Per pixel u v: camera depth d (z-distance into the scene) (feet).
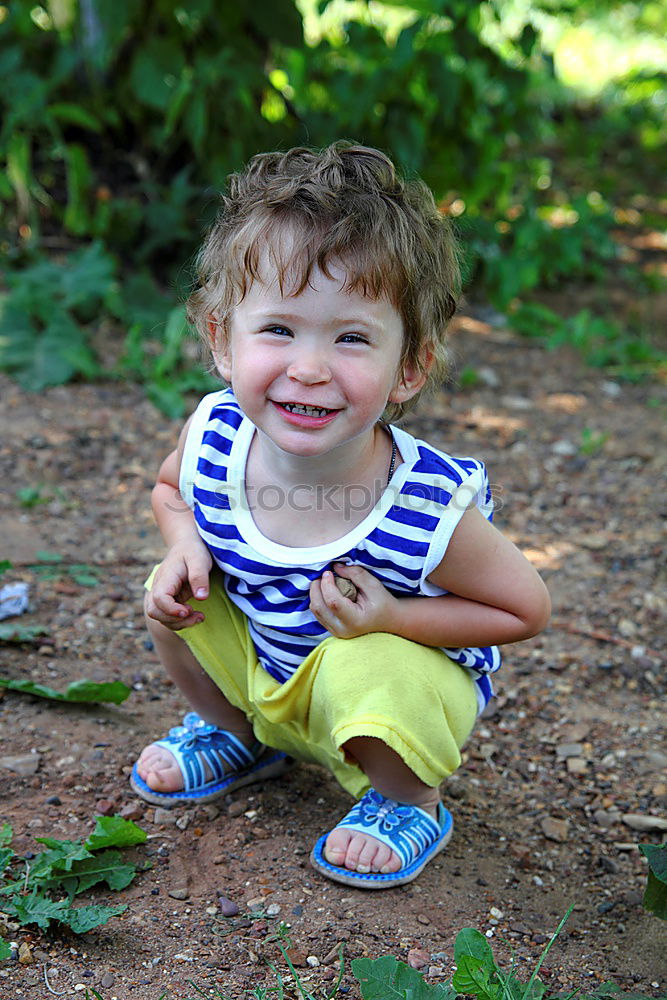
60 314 13.94
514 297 17.61
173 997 5.44
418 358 5.87
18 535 10.30
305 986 5.57
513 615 6.05
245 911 6.07
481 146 17.47
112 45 14.76
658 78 23.04
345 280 5.34
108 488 11.41
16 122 15.12
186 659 6.73
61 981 5.47
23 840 6.43
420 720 6.00
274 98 16.66
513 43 17.04
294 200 5.41
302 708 6.34
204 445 6.22
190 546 6.28
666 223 22.06
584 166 24.47
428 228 5.81
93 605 9.27
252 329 5.51
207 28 15.83
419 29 15.47
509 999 5.23
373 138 16.47
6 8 15.90
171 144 16.14
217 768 7.02
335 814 6.97
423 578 5.98
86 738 7.52
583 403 14.57
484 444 13.20
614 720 8.43
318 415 5.51
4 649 8.49
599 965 5.98
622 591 10.23
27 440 12.08
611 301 18.39
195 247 15.53
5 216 15.85
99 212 15.37
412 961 5.77
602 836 7.15
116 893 6.16
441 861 6.69
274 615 6.16
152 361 13.93
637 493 12.18
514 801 7.44
